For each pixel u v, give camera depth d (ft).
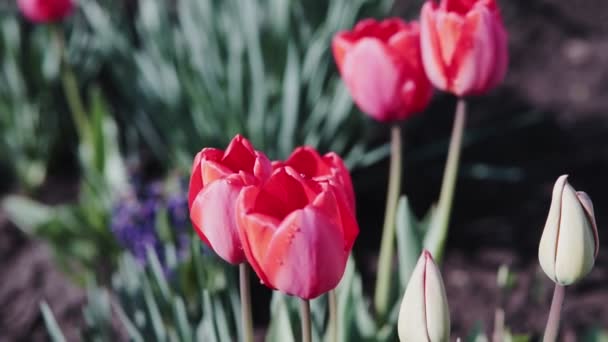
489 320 10.55
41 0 11.07
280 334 6.37
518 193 12.87
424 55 6.40
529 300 10.78
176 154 12.39
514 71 15.29
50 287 11.50
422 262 4.58
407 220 7.14
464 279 11.29
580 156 13.46
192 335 7.11
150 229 10.16
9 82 13.09
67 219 11.17
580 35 15.90
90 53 14.44
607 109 14.34
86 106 14.29
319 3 13.25
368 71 6.54
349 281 6.89
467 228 12.26
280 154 11.74
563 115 14.26
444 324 4.65
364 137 12.58
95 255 11.35
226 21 12.66
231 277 7.32
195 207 4.74
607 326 10.36
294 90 11.32
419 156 13.19
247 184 4.59
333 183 4.37
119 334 10.23
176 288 8.29
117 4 15.10
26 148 13.44
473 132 13.79
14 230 12.48
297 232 4.21
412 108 6.71
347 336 6.98
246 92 12.56
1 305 11.34
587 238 4.56
